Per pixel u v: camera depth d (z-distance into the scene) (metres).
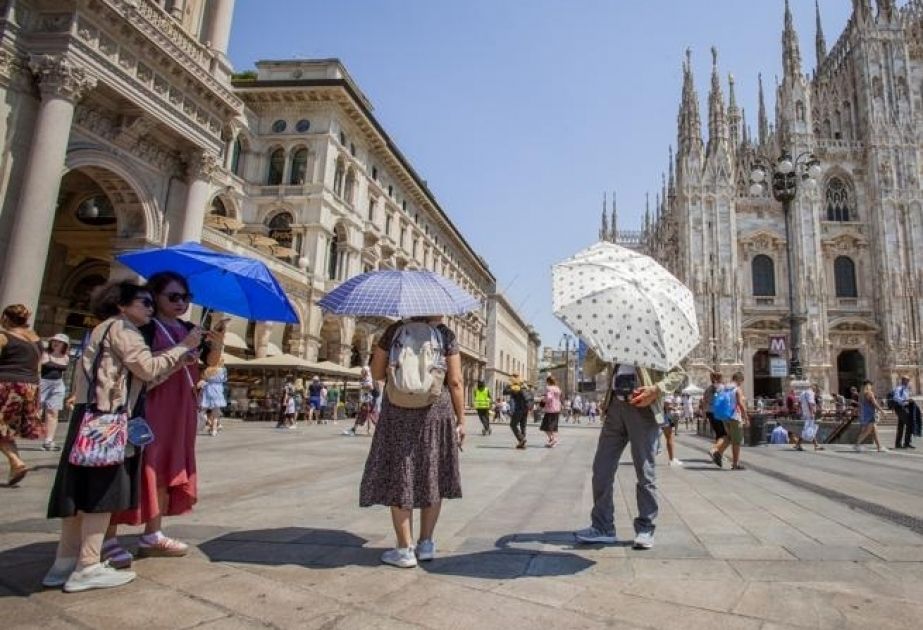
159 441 4.52
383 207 42.41
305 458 11.66
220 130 20.66
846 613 3.49
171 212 19.09
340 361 35.28
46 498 6.73
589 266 5.32
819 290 45.03
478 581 4.06
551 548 4.98
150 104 17.19
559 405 16.97
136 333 4.05
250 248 26.94
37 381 7.73
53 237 24.36
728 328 44.88
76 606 3.48
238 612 3.44
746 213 47.75
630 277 5.07
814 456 14.65
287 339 31.38
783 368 20.17
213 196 30.45
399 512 4.41
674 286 5.28
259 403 28.61
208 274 5.21
